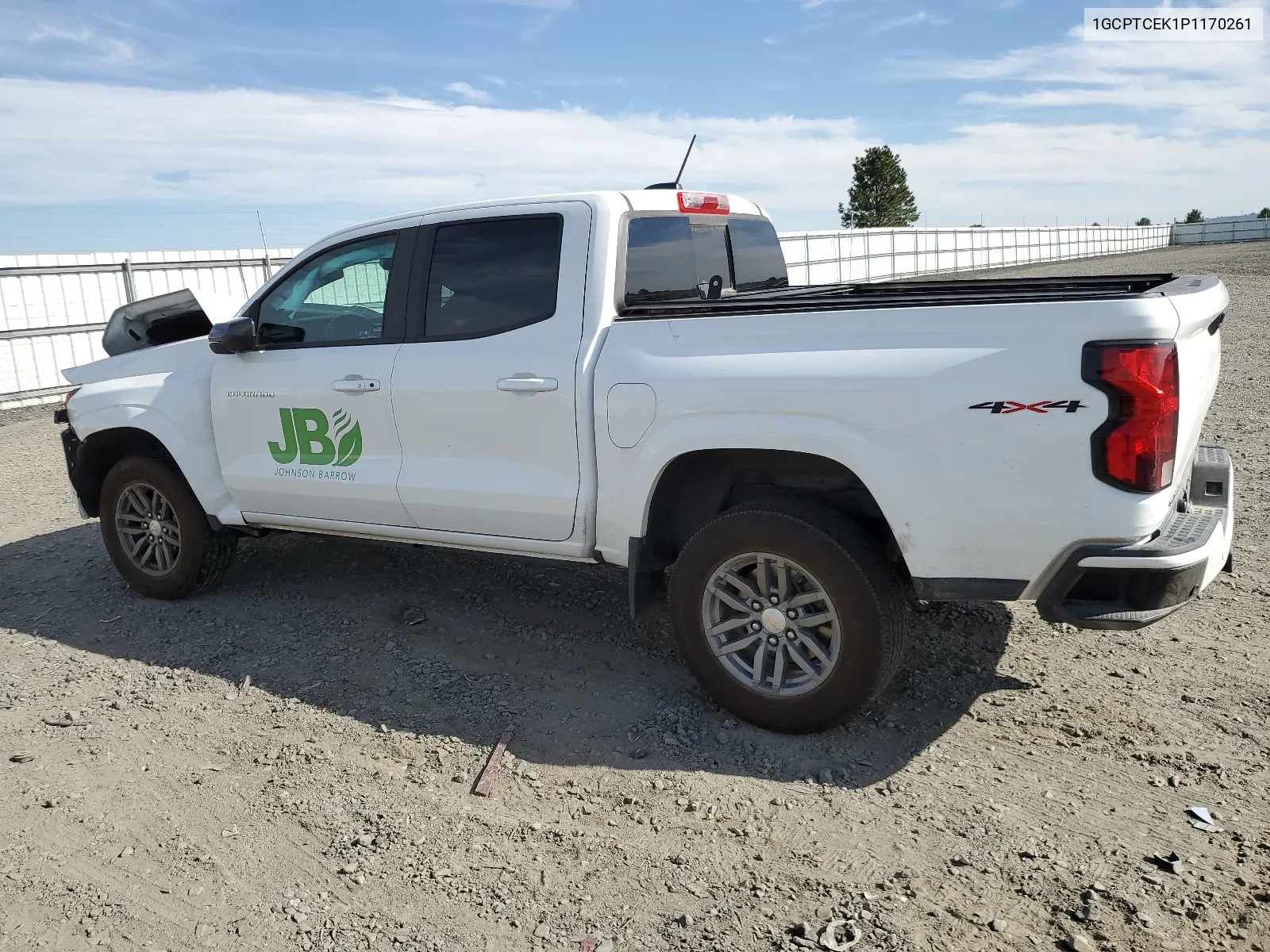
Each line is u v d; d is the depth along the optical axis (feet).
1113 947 7.81
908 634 12.86
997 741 11.08
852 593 10.51
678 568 11.62
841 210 210.79
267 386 14.85
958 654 13.28
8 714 12.82
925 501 10.02
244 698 12.99
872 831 9.55
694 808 10.08
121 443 17.04
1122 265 133.08
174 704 12.90
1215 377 12.25
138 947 8.37
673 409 11.26
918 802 9.98
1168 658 12.87
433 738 11.76
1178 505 10.87
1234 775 10.14
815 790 10.30
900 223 206.28
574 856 9.39
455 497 13.21
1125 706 11.68
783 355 10.69
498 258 13.01
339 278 14.47
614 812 10.10
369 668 13.70
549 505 12.47
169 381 16.05
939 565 10.14
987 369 9.61
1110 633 13.75
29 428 39.42
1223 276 85.81
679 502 12.34
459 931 8.42
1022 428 9.48
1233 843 9.06
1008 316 9.57
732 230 15.30
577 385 12.03
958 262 138.72
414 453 13.62
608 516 12.09
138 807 10.49
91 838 9.96
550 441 12.37
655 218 13.25
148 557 16.88
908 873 8.88
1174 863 8.77
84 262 48.73
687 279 13.85
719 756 11.07
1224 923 8.02
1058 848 9.12
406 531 14.14
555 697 12.67
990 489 9.73
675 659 13.67
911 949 7.92
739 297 14.40
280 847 9.69
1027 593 9.94
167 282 52.85
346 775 10.98
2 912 8.87
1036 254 171.32
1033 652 13.26
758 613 11.30
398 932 8.42
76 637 15.48
